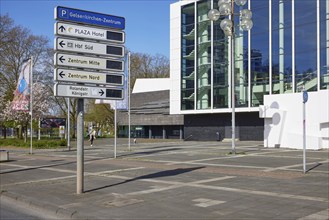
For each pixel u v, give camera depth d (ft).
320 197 31.19
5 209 31.09
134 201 31.09
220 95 146.72
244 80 137.49
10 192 37.32
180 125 197.47
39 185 41.81
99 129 250.37
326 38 116.67
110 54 36.42
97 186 39.17
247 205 28.60
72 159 75.56
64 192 36.47
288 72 125.70
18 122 151.43
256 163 58.75
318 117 85.87
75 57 34.24
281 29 127.75
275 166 54.49
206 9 152.66
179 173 47.88
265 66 131.64
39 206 31.24
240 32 138.51
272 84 129.59
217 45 148.15
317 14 118.73
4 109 154.61
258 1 133.69
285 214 25.63
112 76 36.52
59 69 33.35
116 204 30.17
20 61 163.22
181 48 162.09
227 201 30.17
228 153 75.77
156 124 206.59
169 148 100.89
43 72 167.84
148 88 234.58
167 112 200.44
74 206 29.84
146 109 215.92
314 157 67.15
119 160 69.26
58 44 33.27
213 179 42.11
